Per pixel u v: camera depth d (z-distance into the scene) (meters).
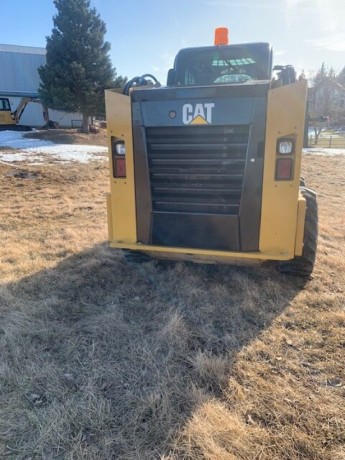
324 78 46.81
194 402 1.99
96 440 1.76
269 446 1.72
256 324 2.82
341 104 48.84
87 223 5.69
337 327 2.75
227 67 4.29
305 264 3.29
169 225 3.07
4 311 2.92
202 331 2.71
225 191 2.90
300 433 1.79
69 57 20.11
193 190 2.97
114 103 2.97
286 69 3.43
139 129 2.95
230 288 3.40
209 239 3.00
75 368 2.27
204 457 1.66
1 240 4.79
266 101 2.65
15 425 1.83
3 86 28.62
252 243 2.93
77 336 2.62
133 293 3.32
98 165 12.50
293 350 2.48
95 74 20.50
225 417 1.88
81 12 20.08
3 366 2.23
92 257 4.13
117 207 3.18
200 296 3.25
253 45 4.08
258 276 3.63
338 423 1.85
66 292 3.31
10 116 22.28
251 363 2.34
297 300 3.16
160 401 1.98
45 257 4.18
